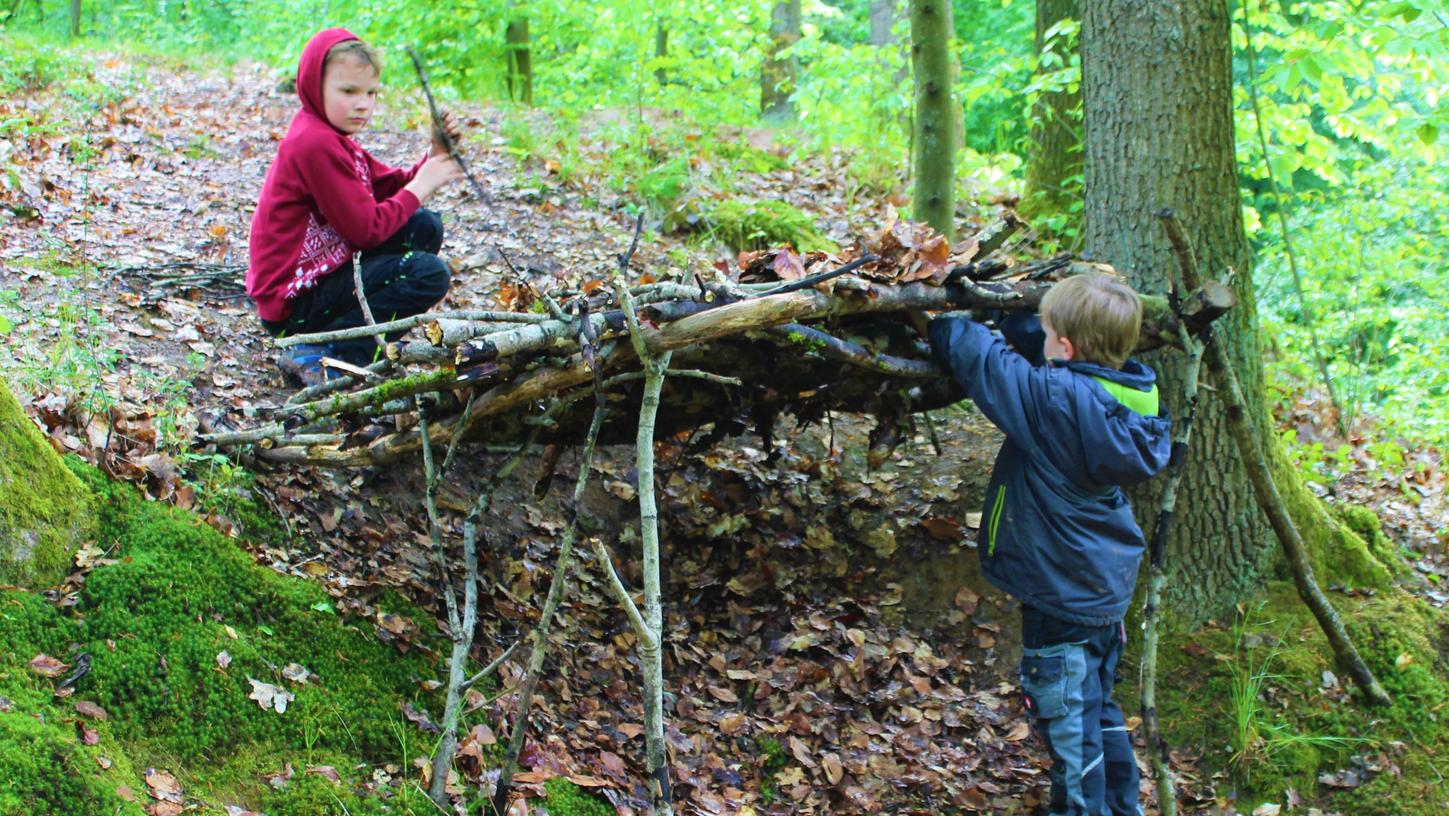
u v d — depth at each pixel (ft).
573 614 12.84
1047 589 10.52
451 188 22.54
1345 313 27.07
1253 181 39.29
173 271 16.11
